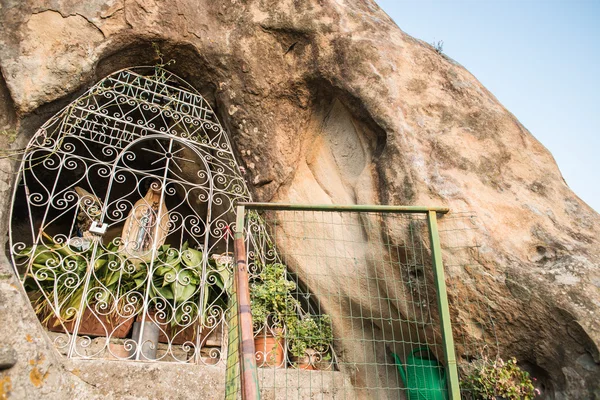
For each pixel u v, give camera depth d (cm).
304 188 468
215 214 529
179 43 452
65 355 353
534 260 373
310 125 484
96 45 414
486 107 446
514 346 365
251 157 458
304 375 390
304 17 472
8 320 288
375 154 442
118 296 367
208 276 412
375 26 483
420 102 441
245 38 472
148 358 369
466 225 382
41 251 368
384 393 432
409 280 399
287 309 420
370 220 417
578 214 398
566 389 340
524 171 416
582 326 333
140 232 434
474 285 371
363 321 441
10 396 269
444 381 389
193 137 483
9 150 363
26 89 376
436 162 411
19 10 390
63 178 585
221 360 374
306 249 445
